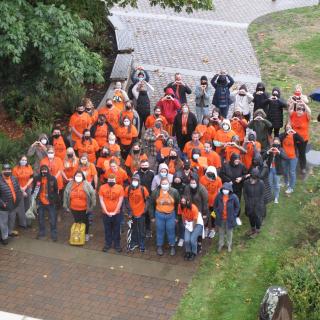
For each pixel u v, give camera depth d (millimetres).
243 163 15984
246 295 13555
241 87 18406
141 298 13453
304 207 15750
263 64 23641
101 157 15641
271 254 14734
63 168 15500
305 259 13648
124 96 18266
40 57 17750
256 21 27547
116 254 14672
